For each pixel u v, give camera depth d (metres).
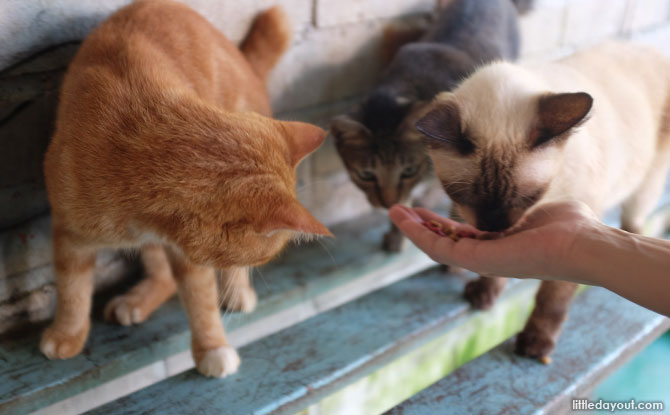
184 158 0.41
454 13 0.74
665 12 1.15
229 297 0.60
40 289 0.57
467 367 0.58
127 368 0.54
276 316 0.67
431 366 0.64
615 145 0.56
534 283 0.71
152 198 0.41
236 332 0.64
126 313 0.57
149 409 0.49
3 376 0.50
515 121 0.48
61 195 0.44
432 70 0.67
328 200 0.78
